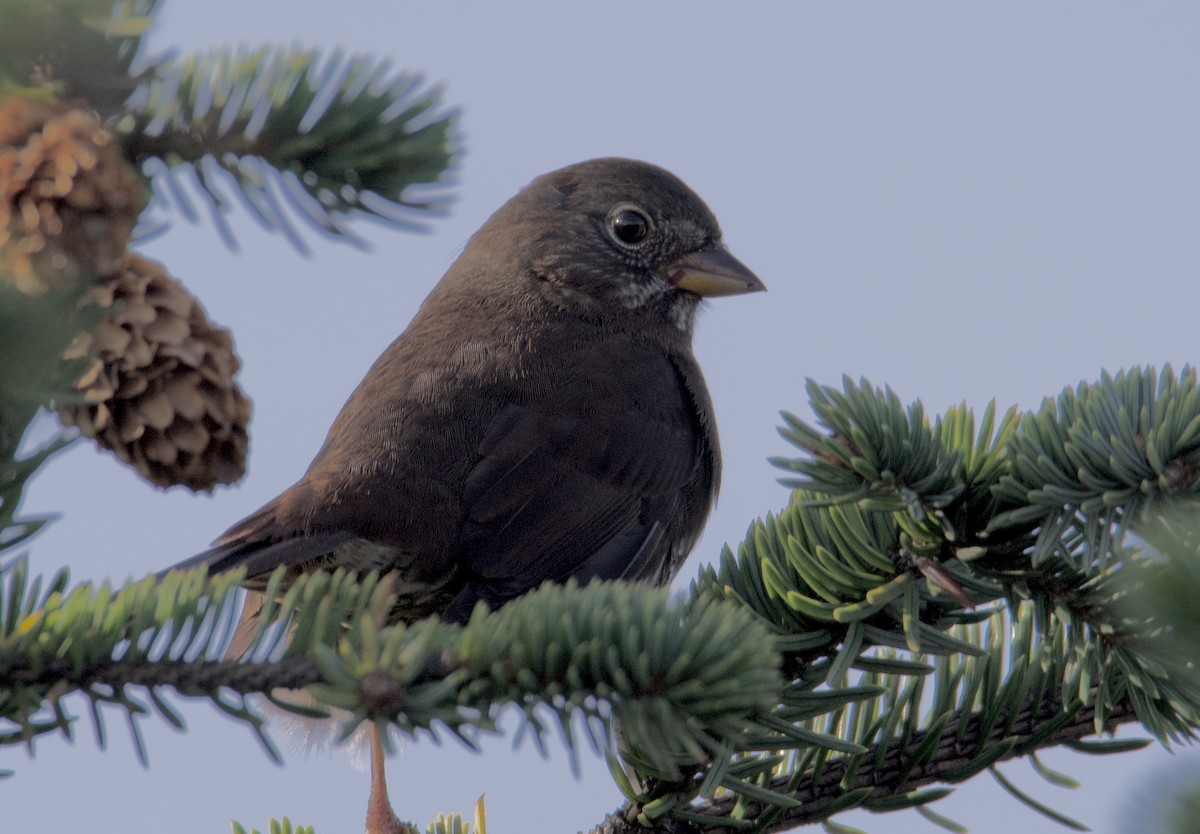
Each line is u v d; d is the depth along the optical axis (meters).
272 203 5.64
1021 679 6.60
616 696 4.54
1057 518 5.65
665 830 6.65
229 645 4.80
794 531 6.82
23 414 4.10
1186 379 5.60
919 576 6.36
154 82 5.29
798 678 6.59
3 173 4.91
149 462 5.78
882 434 5.77
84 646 4.57
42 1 4.75
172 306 5.74
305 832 6.59
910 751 6.70
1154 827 2.87
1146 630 5.88
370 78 5.58
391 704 4.25
